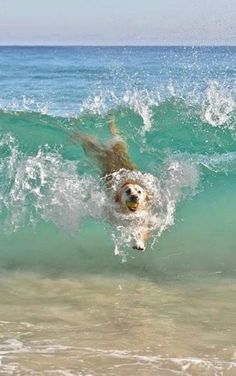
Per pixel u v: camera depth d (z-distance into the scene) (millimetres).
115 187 9039
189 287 7773
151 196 9086
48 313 6871
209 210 9672
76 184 9484
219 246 8969
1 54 79562
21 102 18516
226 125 11102
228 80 21766
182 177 10039
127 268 8438
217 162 10547
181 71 30188
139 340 6137
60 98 19656
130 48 99312
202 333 6328
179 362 5621
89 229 9211
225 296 7441
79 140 10164
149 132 10898
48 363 5578
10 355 5738
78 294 7508
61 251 8906
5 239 9156
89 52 83312
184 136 10938
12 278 8070
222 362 5625
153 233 8898
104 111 11297
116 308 7047
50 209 9406
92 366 5523
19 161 10008
